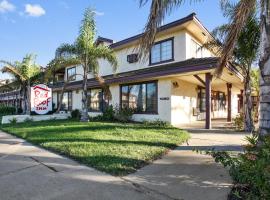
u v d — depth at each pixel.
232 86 22.06
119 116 16.94
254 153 4.10
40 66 23.44
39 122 15.87
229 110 19.58
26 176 5.29
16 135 10.66
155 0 5.25
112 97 19.52
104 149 7.42
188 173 5.52
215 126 15.14
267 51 5.56
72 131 10.88
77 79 25.25
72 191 4.50
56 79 27.77
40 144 8.37
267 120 5.47
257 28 10.48
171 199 4.21
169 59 17.00
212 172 5.57
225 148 8.15
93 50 15.55
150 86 16.83
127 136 9.72
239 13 6.21
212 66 11.72
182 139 9.50
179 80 16.55
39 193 4.41
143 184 4.86
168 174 5.45
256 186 3.49
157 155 6.97
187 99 17.69
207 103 13.52
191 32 16.94
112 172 5.47
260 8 5.96
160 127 12.60
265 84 5.56
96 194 4.38
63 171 5.62
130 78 16.11
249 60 12.35
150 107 16.80
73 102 24.88
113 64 16.16
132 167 5.82
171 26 15.94
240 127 13.70
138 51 5.66
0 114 27.59
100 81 16.55
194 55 17.31
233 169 4.04
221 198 4.21
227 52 7.02
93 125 13.12
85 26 15.35
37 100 14.84
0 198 4.21
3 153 7.32
